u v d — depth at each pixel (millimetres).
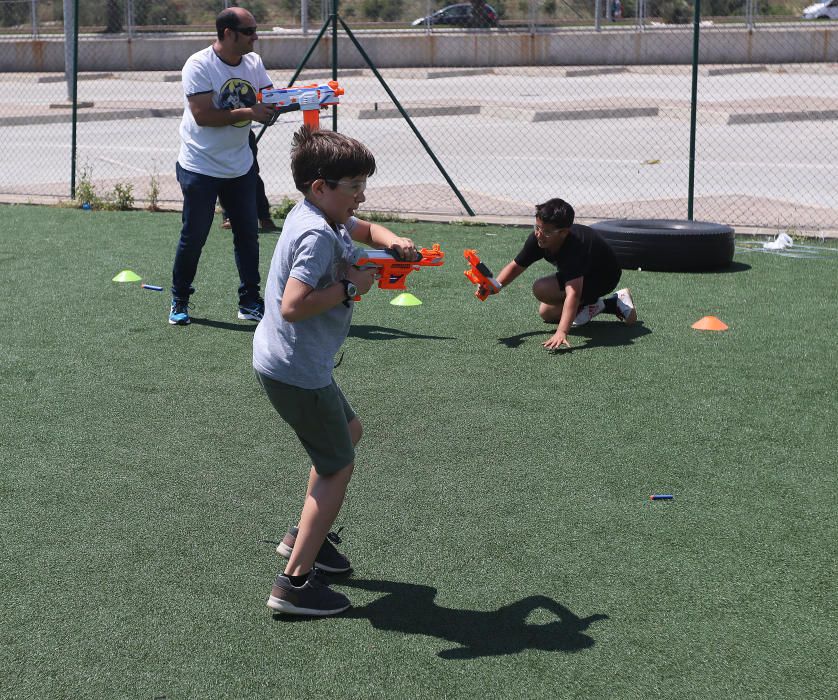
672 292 7297
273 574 3504
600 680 2900
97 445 4605
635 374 5547
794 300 7055
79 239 9234
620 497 4066
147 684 2889
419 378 5516
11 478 4246
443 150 15828
